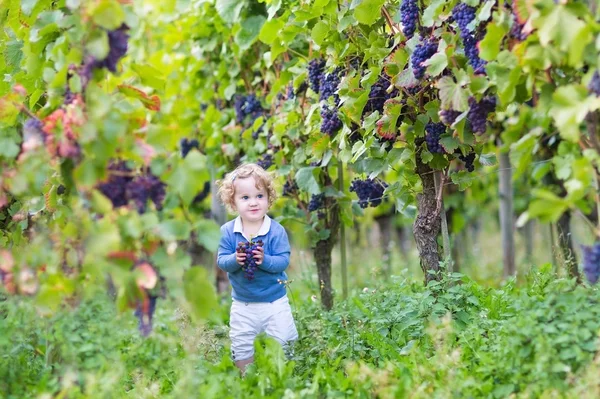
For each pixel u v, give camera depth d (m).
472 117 3.22
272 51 4.69
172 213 2.86
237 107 5.66
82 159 2.69
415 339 3.72
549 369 2.80
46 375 3.04
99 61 2.74
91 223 2.61
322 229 4.89
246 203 4.02
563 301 2.97
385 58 3.80
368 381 3.07
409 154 3.81
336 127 4.21
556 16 2.58
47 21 3.14
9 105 2.93
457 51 3.39
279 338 3.96
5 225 3.61
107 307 3.80
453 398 2.85
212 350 3.92
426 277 4.03
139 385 3.25
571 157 2.83
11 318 3.36
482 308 3.78
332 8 4.12
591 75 2.63
